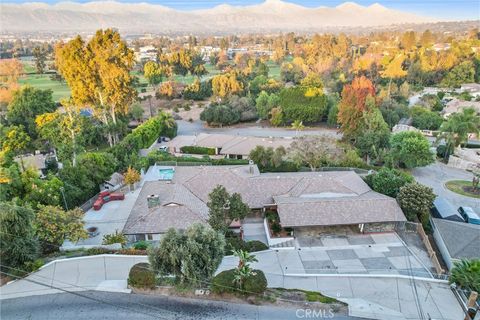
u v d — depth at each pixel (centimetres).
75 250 3147
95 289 2602
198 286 2541
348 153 5350
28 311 2381
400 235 3609
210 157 6012
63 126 5400
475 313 2517
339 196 3891
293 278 2922
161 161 5525
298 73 13675
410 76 12875
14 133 5700
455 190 4797
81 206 4022
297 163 4975
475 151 5959
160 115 7556
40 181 3762
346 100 6262
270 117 8681
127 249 3084
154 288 2578
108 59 6319
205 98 11106
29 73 15362
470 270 2662
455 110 8762
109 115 7212
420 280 2912
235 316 2377
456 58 13575
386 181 4078
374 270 3077
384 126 5869
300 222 3441
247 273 2516
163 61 15075
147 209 3509
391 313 2522
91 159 4391
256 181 4100
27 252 2745
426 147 5122
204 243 2439
